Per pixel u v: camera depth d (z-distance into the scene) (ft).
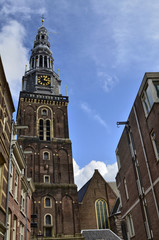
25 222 89.45
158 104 62.49
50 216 161.99
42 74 235.20
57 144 193.77
